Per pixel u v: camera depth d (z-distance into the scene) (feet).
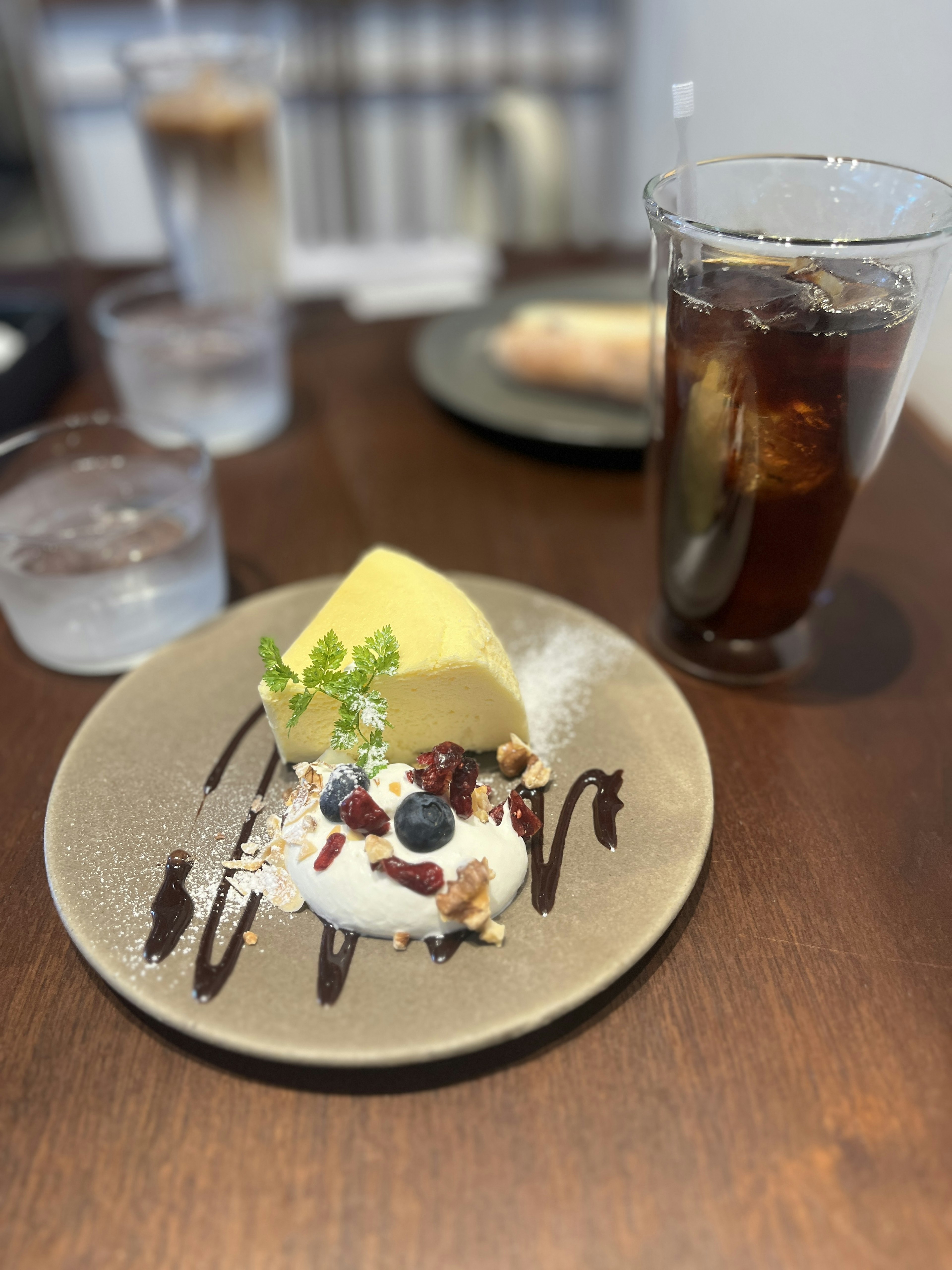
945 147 1.64
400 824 0.87
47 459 1.31
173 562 1.19
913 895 0.92
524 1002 0.77
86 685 1.22
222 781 1.01
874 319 0.88
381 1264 0.68
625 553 1.43
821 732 1.11
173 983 0.80
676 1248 0.69
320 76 3.97
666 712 1.06
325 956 0.83
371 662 0.94
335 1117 0.76
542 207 2.74
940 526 1.46
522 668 1.13
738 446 0.97
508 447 1.70
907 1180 0.72
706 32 2.85
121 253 4.25
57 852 0.92
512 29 4.03
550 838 0.93
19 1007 0.84
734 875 0.95
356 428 1.77
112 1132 0.76
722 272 0.90
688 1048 0.80
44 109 3.65
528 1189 0.72
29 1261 0.69
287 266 2.26
